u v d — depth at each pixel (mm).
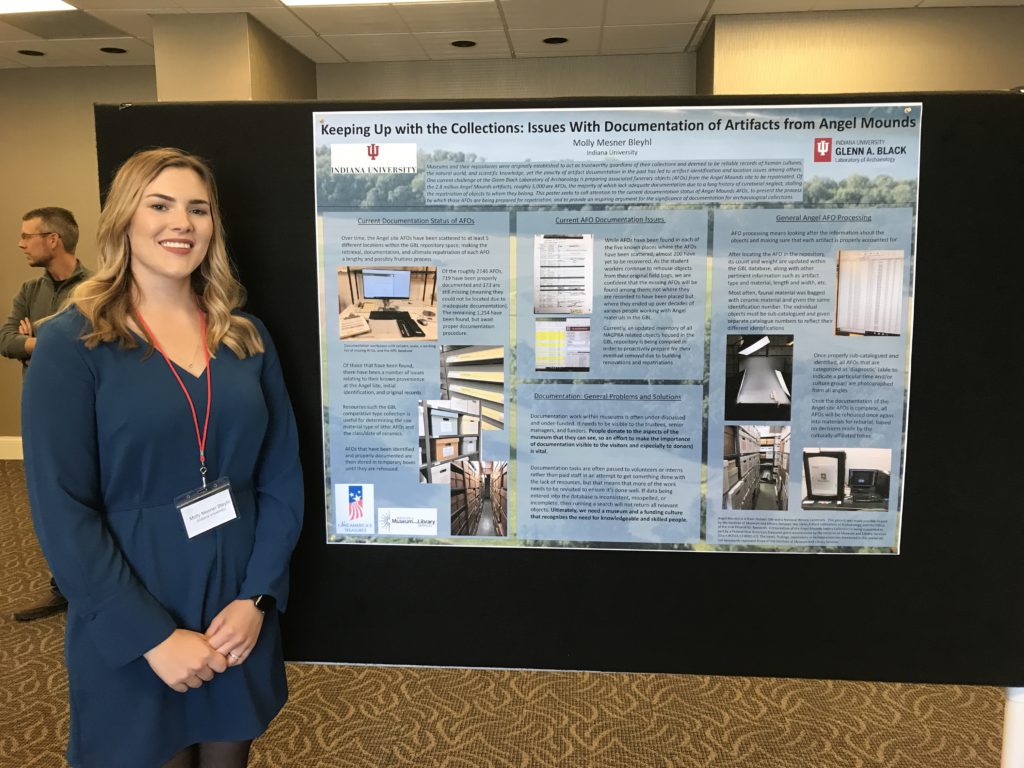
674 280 1531
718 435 1562
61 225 2861
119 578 1105
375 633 1657
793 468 1558
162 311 1230
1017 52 4883
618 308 1545
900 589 1566
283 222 1561
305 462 1620
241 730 1246
